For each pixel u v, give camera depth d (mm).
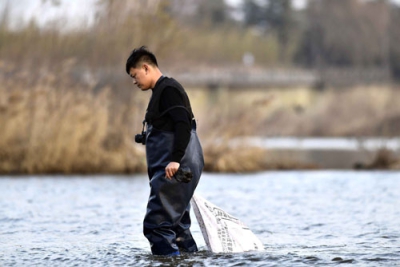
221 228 19297
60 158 50156
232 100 160500
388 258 18141
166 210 18234
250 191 37938
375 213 28000
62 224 25172
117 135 52406
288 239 21672
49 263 18188
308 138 135000
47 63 51094
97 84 52375
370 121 144125
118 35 53344
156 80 18453
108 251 19766
